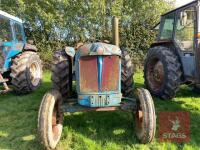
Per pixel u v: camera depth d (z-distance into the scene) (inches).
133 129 166.6
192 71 207.3
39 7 460.1
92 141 152.4
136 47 463.8
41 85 304.3
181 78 222.4
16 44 271.7
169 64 218.5
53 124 148.9
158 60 240.5
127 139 155.6
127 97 173.6
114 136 159.0
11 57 263.7
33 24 474.0
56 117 154.1
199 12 196.5
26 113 205.0
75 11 462.6
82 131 165.5
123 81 188.2
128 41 463.5
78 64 152.9
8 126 180.2
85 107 152.5
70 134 161.6
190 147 146.3
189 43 211.9
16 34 277.1
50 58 455.5
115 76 152.3
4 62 250.5
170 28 242.1
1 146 151.9
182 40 220.2
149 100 145.0
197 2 197.0
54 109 150.1
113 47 156.3
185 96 245.3
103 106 151.7
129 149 144.9
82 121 180.2
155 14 469.7
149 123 140.1
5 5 475.2
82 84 151.5
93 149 144.5
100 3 448.8
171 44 242.2
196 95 249.1
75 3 458.3
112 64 151.9
